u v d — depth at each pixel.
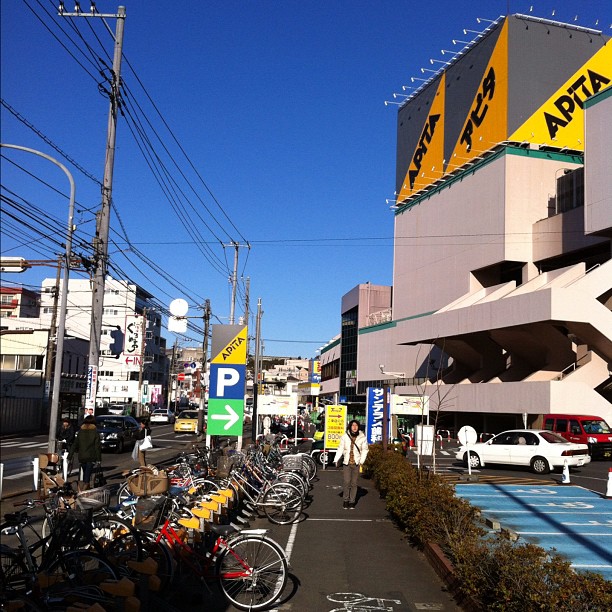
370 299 80.19
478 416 52.59
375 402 26.83
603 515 14.34
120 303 79.31
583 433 31.02
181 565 7.50
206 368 44.25
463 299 52.91
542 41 54.03
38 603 5.95
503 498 17.08
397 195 69.50
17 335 36.28
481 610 6.54
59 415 24.41
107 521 7.49
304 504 14.80
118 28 19.33
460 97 59.31
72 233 18.72
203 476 11.96
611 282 39.91
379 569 9.07
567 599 5.17
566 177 50.19
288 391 41.12
